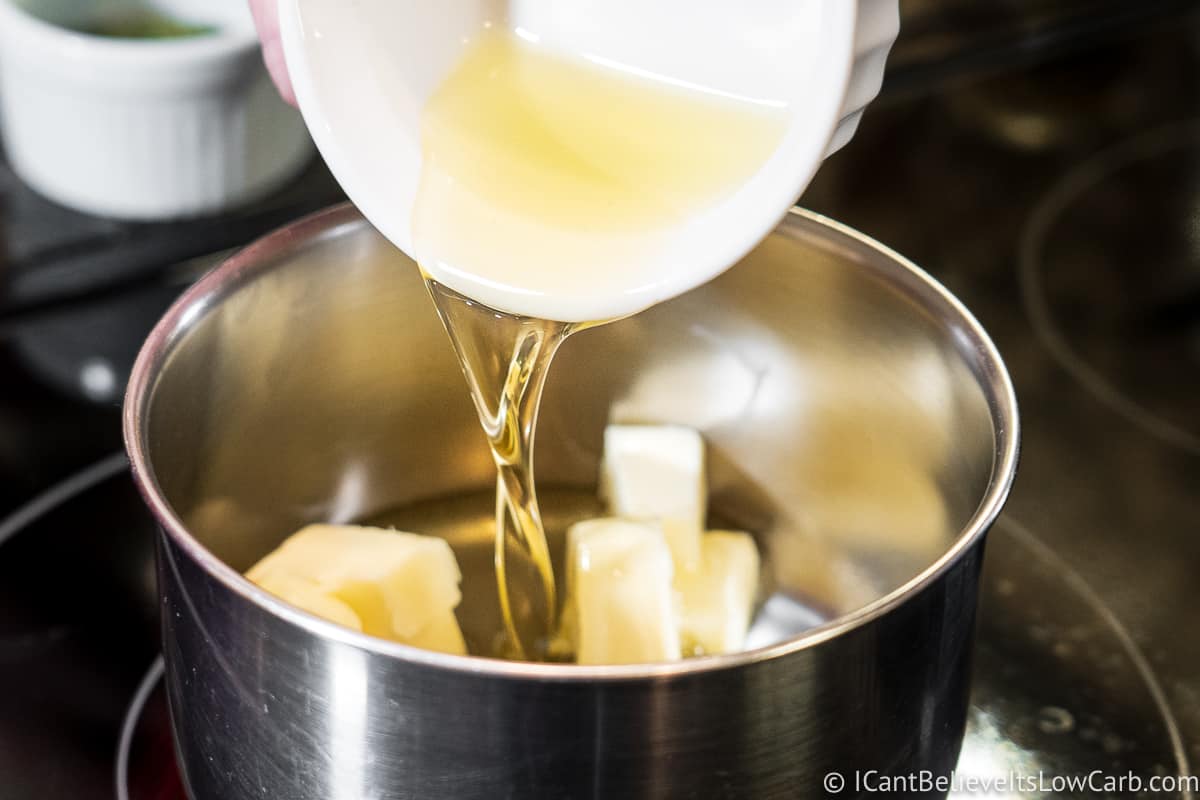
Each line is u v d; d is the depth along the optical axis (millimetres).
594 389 354
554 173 278
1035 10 521
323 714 241
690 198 266
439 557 327
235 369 311
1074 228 445
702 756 239
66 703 312
